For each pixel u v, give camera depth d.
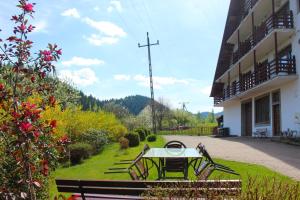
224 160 13.09
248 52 26.50
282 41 23.06
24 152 3.91
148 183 5.13
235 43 35.62
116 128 26.31
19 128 3.70
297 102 20.81
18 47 4.25
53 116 15.16
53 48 4.41
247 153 15.30
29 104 4.00
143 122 44.91
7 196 4.11
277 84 23.02
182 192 4.19
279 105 23.53
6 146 4.36
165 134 47.66
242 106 32.91
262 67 24.17
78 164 14.90
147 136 29.39
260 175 9.41
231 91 33.31
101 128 23.62
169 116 71.12
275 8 24.77
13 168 4.54
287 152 14.95
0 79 4.28
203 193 4.11
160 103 68.94
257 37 25.19
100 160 15.84
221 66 38.31
